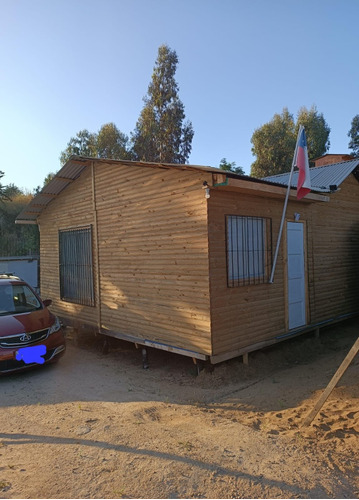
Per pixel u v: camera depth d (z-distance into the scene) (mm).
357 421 4047
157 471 3082
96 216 8078
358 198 9734
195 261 5809
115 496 2760
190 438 3760
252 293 6371
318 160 14141
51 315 7172
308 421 3984
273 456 3330
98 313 8062
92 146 31984
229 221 6016
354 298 9344
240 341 6098
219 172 5289
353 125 31719
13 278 8117
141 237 6871
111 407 4793
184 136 28438
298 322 7484
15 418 4523
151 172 6613
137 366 6910
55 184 8852
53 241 9828
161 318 6484
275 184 6215
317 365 6391
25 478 3037
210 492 2799
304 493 2785
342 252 8992
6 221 26234
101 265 7980
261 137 31391
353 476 3031
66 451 3520
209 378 5840
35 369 6766
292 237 7410
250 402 4941
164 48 28578
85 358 7559
